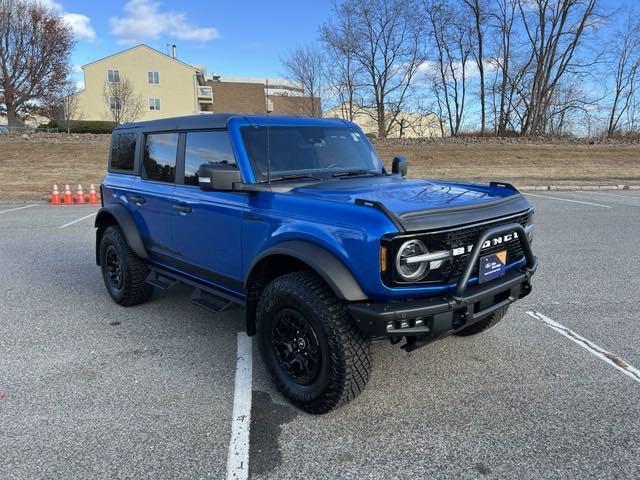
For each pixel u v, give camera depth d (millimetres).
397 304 2832
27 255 7555
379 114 37594
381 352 4082
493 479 2576
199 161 4066
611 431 2982
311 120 4238
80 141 24375
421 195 3312
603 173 21688
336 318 2938
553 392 3449
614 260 7062
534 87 34812
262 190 3445
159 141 4602
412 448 2836
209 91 58812
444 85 38062
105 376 3684
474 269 3117
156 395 3414
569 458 2732
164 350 4145
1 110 42219
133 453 2783
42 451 2797
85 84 52562
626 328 4602
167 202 4367
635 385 3547
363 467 2680
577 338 4375
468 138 28547
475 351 4109
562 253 7492
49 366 3840
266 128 3861
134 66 53750
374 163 4410
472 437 2934
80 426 3037
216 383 3590
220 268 3889
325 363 3000
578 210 11945
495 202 3309
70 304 5320
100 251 5449
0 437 2922
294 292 3072
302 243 3078
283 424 3082
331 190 3395
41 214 11844
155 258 4816
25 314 5004
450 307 2889
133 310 5137
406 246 2803
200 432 2986
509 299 3373
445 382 3600
